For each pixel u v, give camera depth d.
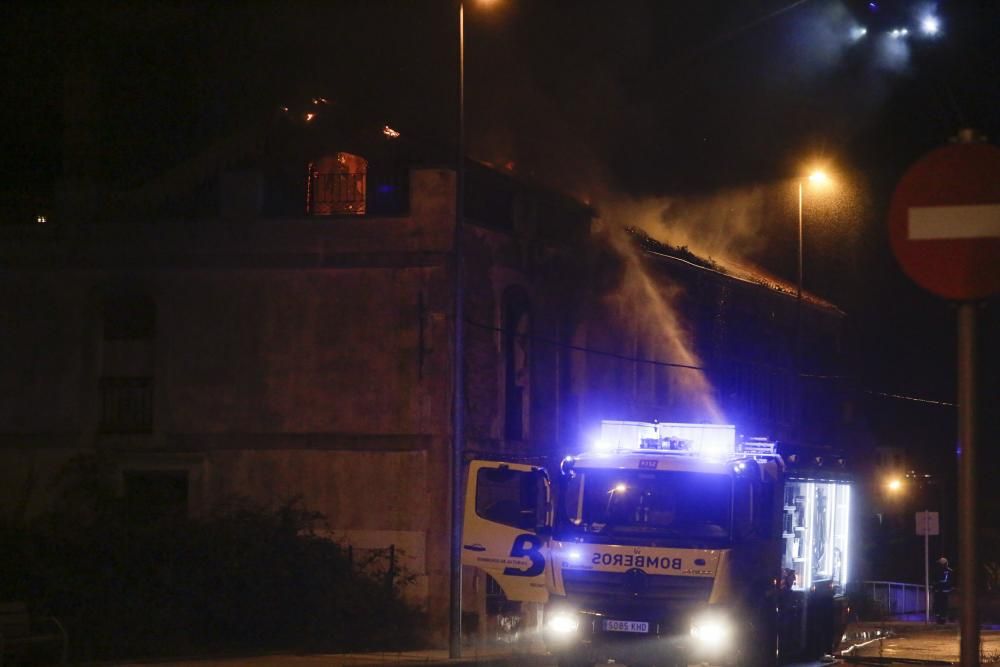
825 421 48.06
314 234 27.62
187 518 23.98
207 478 27.75
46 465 28.34
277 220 27.78
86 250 28.62
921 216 4.82
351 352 27.36
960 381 4.72
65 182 28.98
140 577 22.19
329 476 27.28
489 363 28.25
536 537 21.25
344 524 27.12
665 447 18.48
